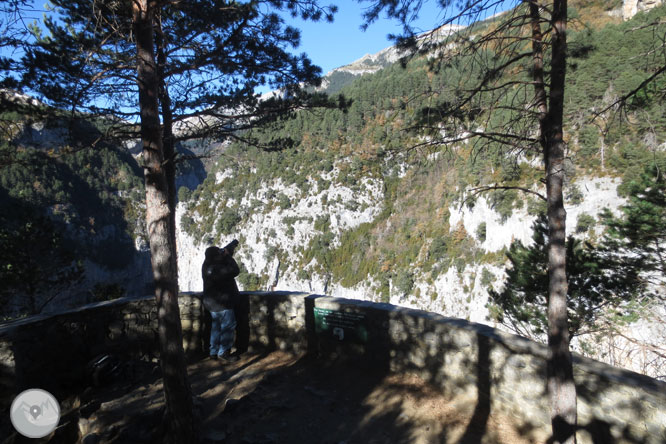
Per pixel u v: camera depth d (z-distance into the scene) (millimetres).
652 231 7805
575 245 8539
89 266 84938
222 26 4867
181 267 107688
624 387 2803
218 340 5137
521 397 3430
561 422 2871
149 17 3301
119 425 3479
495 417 3582
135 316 5156
